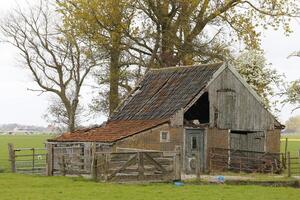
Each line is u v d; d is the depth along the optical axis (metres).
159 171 32.75
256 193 29.64
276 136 47.94
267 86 63.44
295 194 29.88
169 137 41.94
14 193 27.56
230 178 36.34
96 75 64.25
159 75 49.25
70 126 64.69
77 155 35.72
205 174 41.88
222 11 59.66
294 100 61.66
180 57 60.12
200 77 45.34
